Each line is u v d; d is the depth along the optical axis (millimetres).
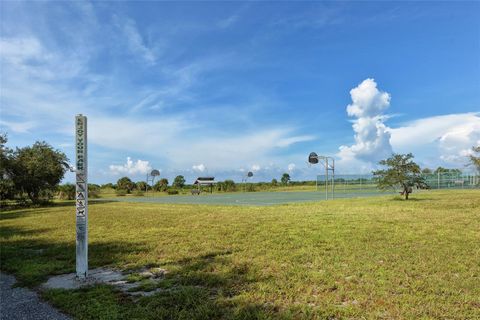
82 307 5020
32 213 21672
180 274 6652
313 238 9695
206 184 60938
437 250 7953
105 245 9758
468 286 5492
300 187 68375
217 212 18391
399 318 4363
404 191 25172
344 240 9289
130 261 7852
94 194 46812
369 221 12867
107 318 4617
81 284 6250
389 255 7520
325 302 4957
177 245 9414
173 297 5293
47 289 5957
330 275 6199
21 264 7754
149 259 7914
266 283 5828
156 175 56594
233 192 57969
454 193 33000
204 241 9867
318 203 23156
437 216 14188
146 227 13203
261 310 4680
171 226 13289
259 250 8406
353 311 4582
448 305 4727
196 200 33125
